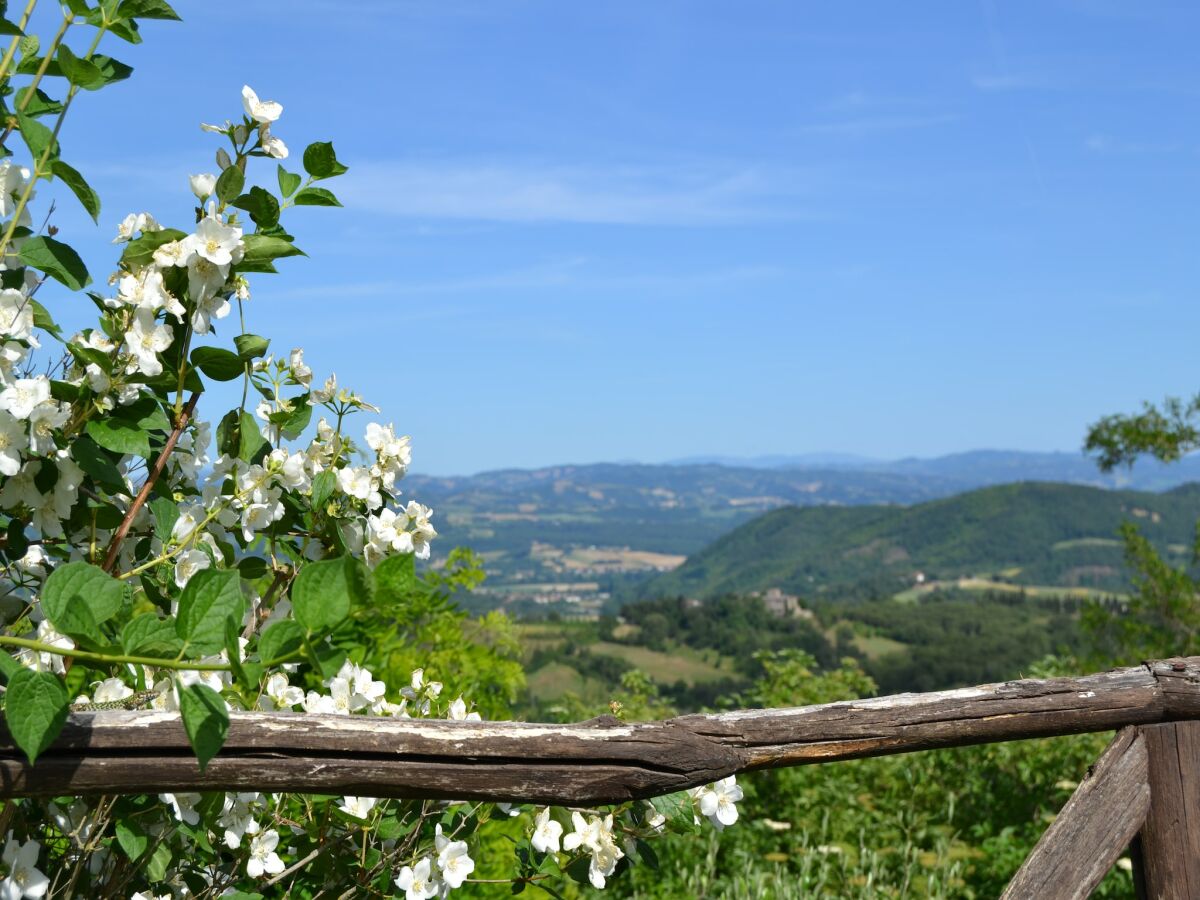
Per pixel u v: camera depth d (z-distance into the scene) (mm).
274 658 1079
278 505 1812
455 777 1258
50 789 1093
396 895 1845
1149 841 1721
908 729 1618
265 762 1165
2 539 1570
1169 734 1729
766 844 6105
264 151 1651
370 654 2367
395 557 1080
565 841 1873
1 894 1346
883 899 5160
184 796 1501
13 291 1406
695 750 1424
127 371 1551
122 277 1599
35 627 1637
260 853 1715
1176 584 11211
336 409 1950
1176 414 11906
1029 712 1673
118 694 1496
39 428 1431
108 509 1601
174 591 1672
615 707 1686
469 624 4953
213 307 1588
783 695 8188
